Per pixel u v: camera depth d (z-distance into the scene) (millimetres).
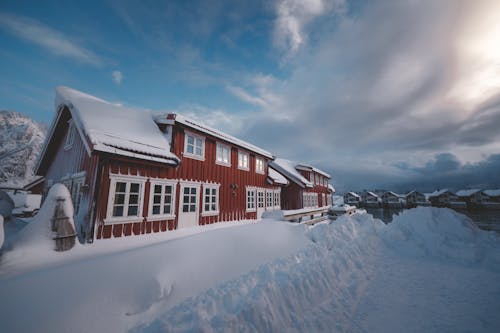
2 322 2518
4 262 3971
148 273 3850
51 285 3209
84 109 7398
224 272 4410
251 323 2639
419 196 64000
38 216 4953
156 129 8805
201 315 2781
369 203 71312
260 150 14000
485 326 2633
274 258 5453
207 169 10117
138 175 7312
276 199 16203
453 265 4852
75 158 8562
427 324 2744
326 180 30453
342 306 3281
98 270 3697
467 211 49281
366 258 5414
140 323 2947
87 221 6277
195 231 8273
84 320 2803
